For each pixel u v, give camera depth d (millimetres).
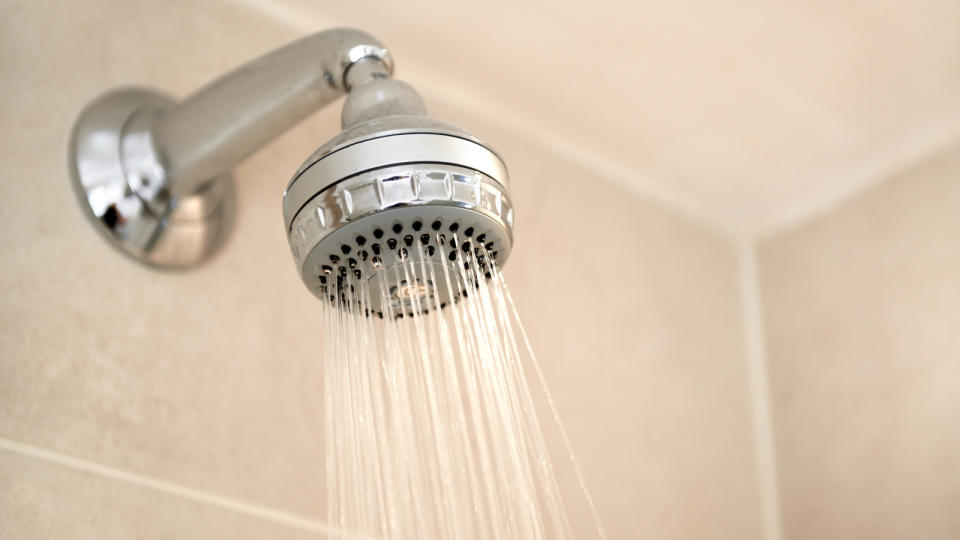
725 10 1080
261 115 745
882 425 1202
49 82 854
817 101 1211
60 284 792
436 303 566
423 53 1135
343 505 577
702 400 1260
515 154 1220
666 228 1348
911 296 1232
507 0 1063
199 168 812
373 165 549
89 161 833
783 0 1066
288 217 585
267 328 904
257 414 863
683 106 1222
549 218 1213
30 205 801
